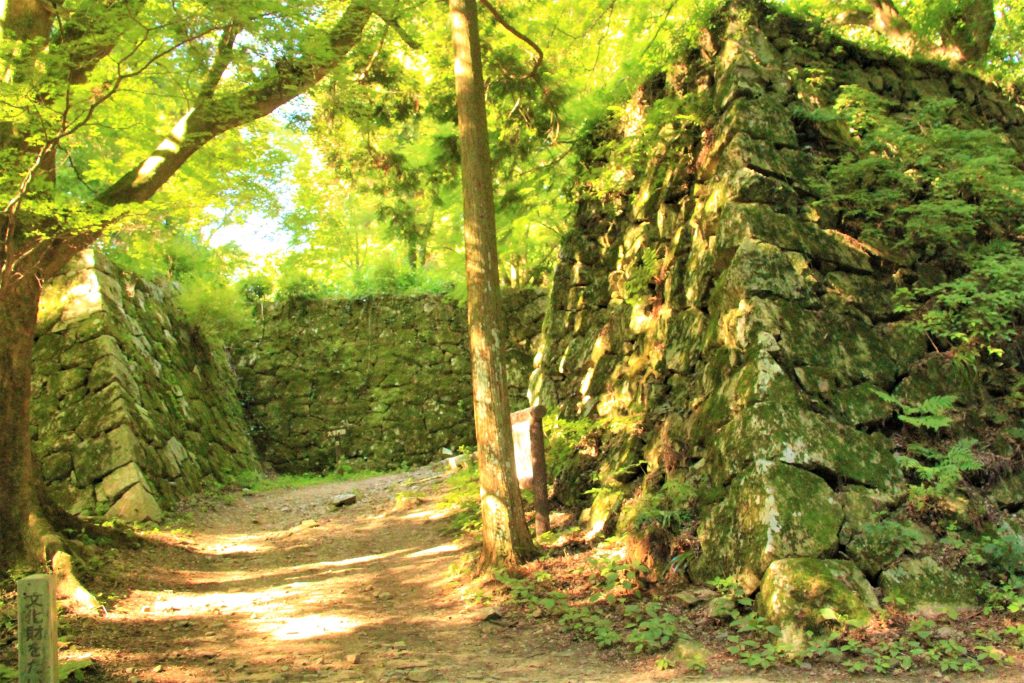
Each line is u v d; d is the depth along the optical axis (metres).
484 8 9.32
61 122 6.51
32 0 6.92
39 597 3.43
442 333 18.70
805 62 8.41
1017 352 7.27
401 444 17.77
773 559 5.44
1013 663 4.59
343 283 19.62
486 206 7.21
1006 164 7.72
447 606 6.45
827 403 6.29
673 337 7.95
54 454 10.75
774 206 7.25
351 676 4.70
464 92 7.24
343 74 8.30
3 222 6.90
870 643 4.86
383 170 11.04
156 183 7.57
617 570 6.26
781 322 6.55
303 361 18.06
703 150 8.27
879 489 5.95
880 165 7.53
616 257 9.77
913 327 7.00
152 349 13.59
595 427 8.63
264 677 4.66
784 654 4.79
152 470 11.18
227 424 15.84
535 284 18.52
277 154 9.19
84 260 12.17
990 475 6.29
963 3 10.27
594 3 10.06
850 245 7.24
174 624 6.12
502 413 7.09
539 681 4.56
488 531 6.99
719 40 8.61
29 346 7.28
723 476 6.20
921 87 9.01
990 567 5.66
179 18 6.59
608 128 10.48
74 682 4.59
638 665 4.83
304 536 10.09
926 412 6.57
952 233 7.45
